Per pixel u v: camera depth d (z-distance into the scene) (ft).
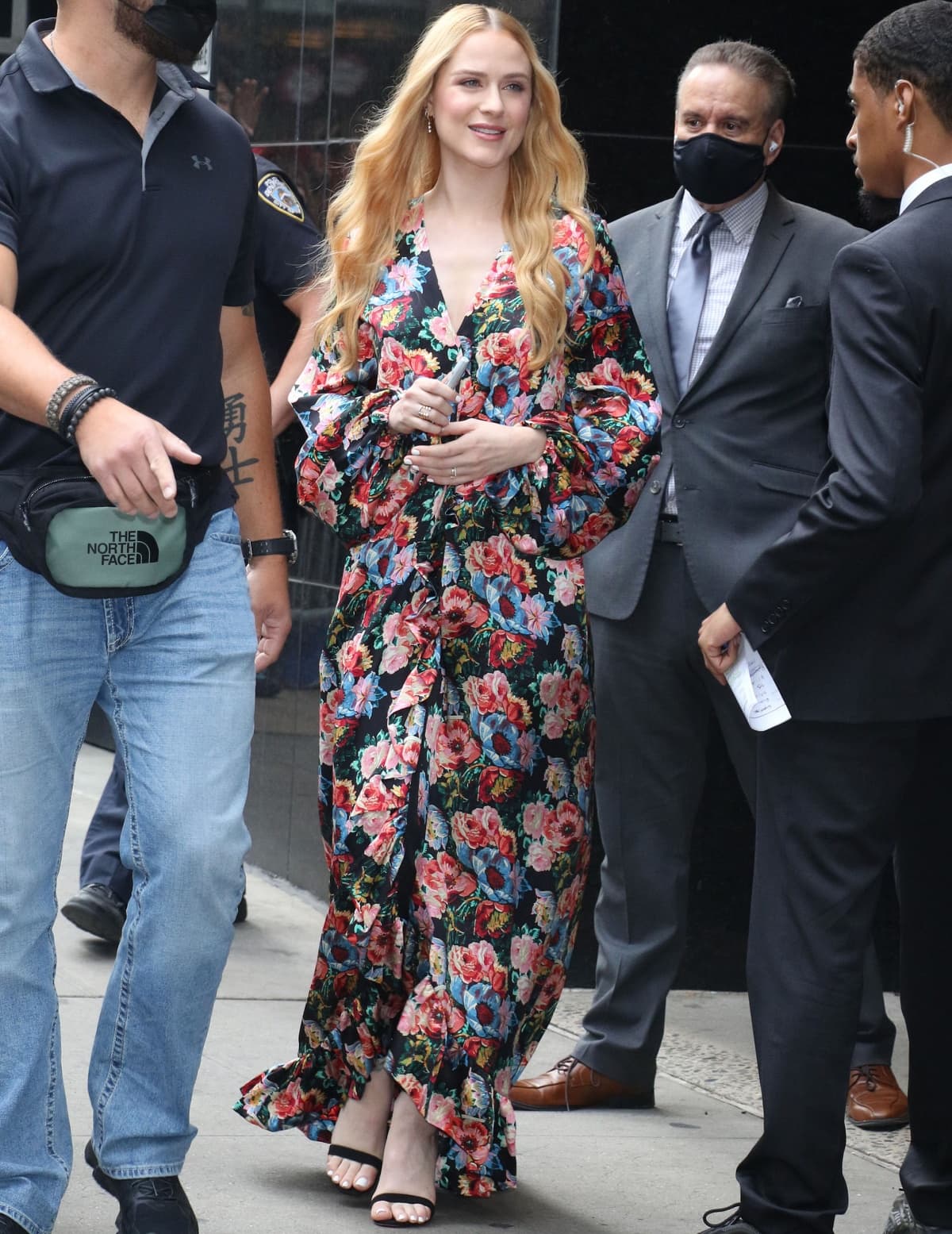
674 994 18.60
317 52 21.30
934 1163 11.60
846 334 10.37
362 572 12.57
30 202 9.78
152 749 10.29
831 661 10.67
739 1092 15.53
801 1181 10.93
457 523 12.31
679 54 17.53
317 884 21.42
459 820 12.28
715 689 14.67
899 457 10.16
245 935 19.71
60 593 9.98
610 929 14.98
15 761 10.01
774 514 14.52
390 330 12.41
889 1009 18.47
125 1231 10.38
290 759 22.17
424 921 12.27
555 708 12.42
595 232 12.62
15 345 9.24
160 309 10.14
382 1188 12.01
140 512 9.26
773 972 10.88
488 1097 12.08
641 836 14.89
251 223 11.29
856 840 10.76
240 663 10.51
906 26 10.73
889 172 10.97
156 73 10.30
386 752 12.28
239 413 12.63
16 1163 10.12
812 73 17.85
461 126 12.20
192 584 10.37
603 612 14.92
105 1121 10.50
